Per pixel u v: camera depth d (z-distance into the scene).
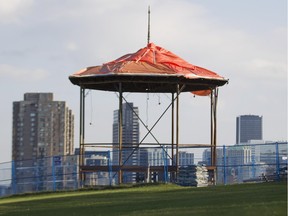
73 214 32.88
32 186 59.41
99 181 57.12
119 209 33.56
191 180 55.72
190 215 28.03
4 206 40.81
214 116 62.72
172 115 63.00
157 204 34.59
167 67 60.19
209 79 60.62
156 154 60.12
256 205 29.66
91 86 64.25
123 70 59.09
